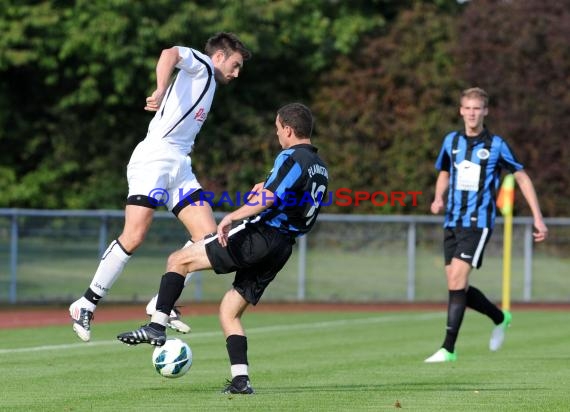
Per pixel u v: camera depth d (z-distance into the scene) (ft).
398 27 410.11
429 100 400.88
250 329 193.88
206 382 105.60
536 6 390.21
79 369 119.34
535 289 288.30
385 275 286.25
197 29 375.04
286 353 143.33
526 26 385.70
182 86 99.66
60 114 397.80
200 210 100.01
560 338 173.06
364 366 124.47
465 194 132.77
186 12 371.56
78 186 400.88
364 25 412.98
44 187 396.78
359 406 85.76
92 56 375.25
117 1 364.17
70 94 394.93
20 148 405.80
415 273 286.05
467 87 397.39
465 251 132.46
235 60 102.68
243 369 94.48
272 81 421.18
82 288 266.98
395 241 286.25
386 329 194.39
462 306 132.16
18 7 373.20
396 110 403.75
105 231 268.00
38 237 265.13
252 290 94.12
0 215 262.47
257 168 393.09
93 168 400.06
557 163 381.60
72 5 382.63
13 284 263.08
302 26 410.72
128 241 98.53
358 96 405.59
